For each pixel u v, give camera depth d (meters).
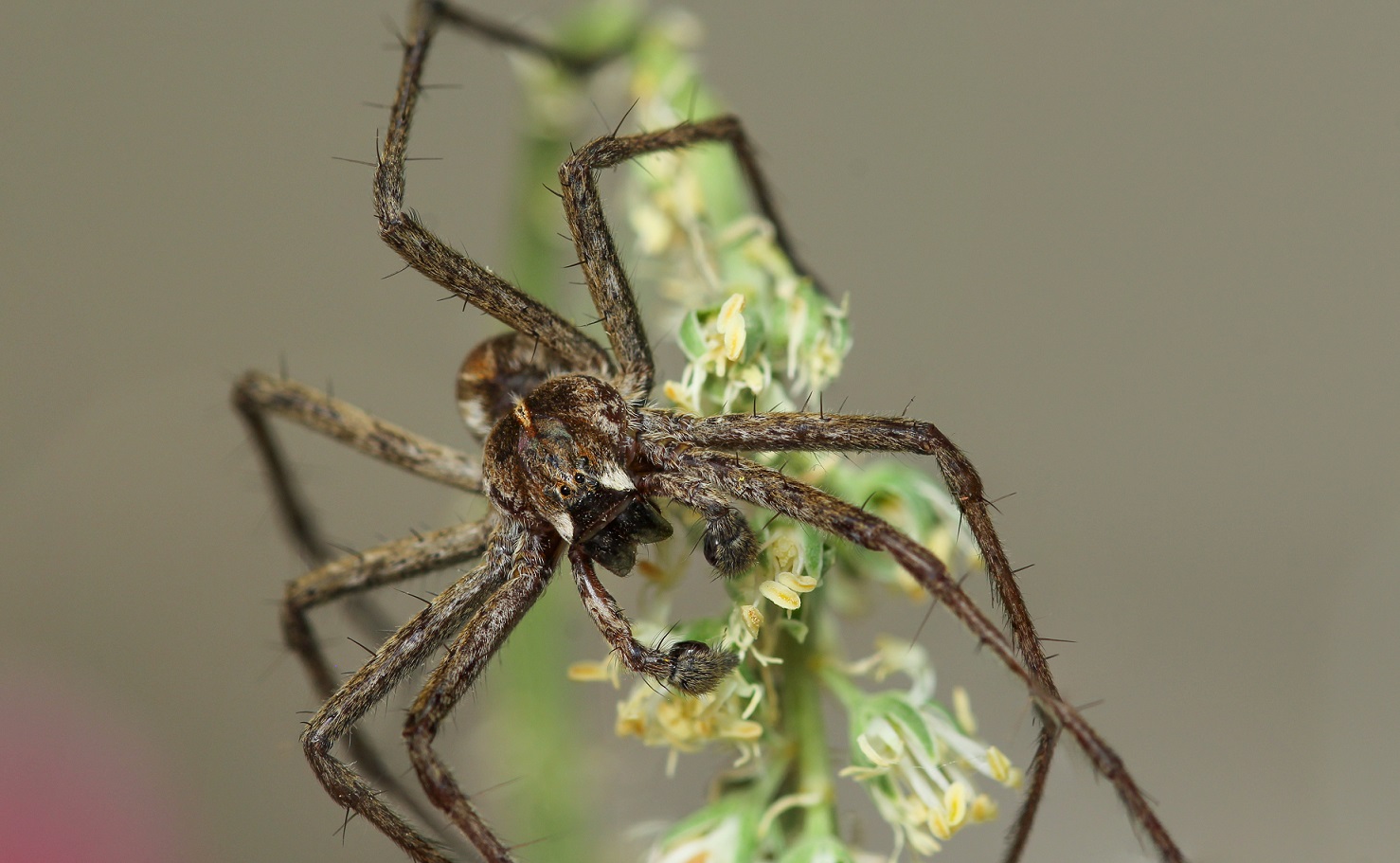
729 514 0.10
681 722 0.10
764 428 0.10
